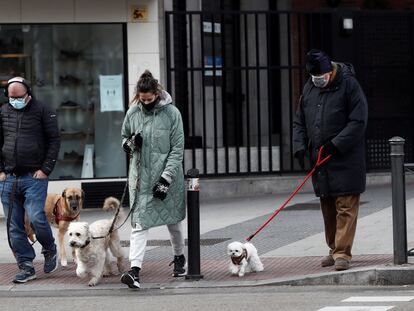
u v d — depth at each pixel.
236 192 20.52
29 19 19.55
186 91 20.52
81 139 19.92
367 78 21.34
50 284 12.19
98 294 11.54
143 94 11.57
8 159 12.33
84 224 11.66
